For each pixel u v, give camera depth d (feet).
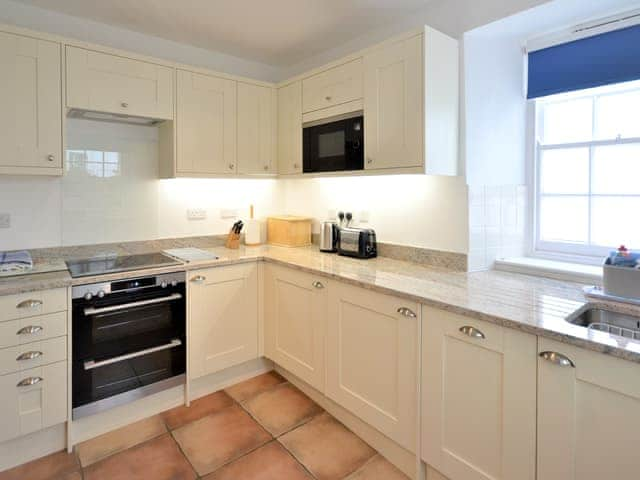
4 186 7.68
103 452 6.79
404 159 7.05
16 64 6.80
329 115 8.57
